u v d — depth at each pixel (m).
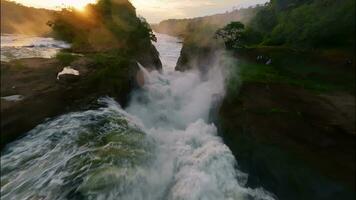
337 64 10.48
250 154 9.49
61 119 10.26
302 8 15.34
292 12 16.23
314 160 7.64
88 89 12.00
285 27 16.09
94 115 10.93
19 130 9.19
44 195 7.21
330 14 12.73
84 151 8.80
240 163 9.95
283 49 13.53
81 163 8.24
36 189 7.38
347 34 11.66
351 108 8.18
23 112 9.38
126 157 8.92
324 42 12.47
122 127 10.67
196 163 9.98
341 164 7.12
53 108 10.43
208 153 10.45
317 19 13.38
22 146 8.77
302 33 13.89
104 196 7.48
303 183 7.71
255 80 11.10
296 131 8.31
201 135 12.09
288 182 8.09
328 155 7.43
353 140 7.08
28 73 11.64
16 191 7.33
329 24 12.32
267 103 9.89
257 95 10.46
